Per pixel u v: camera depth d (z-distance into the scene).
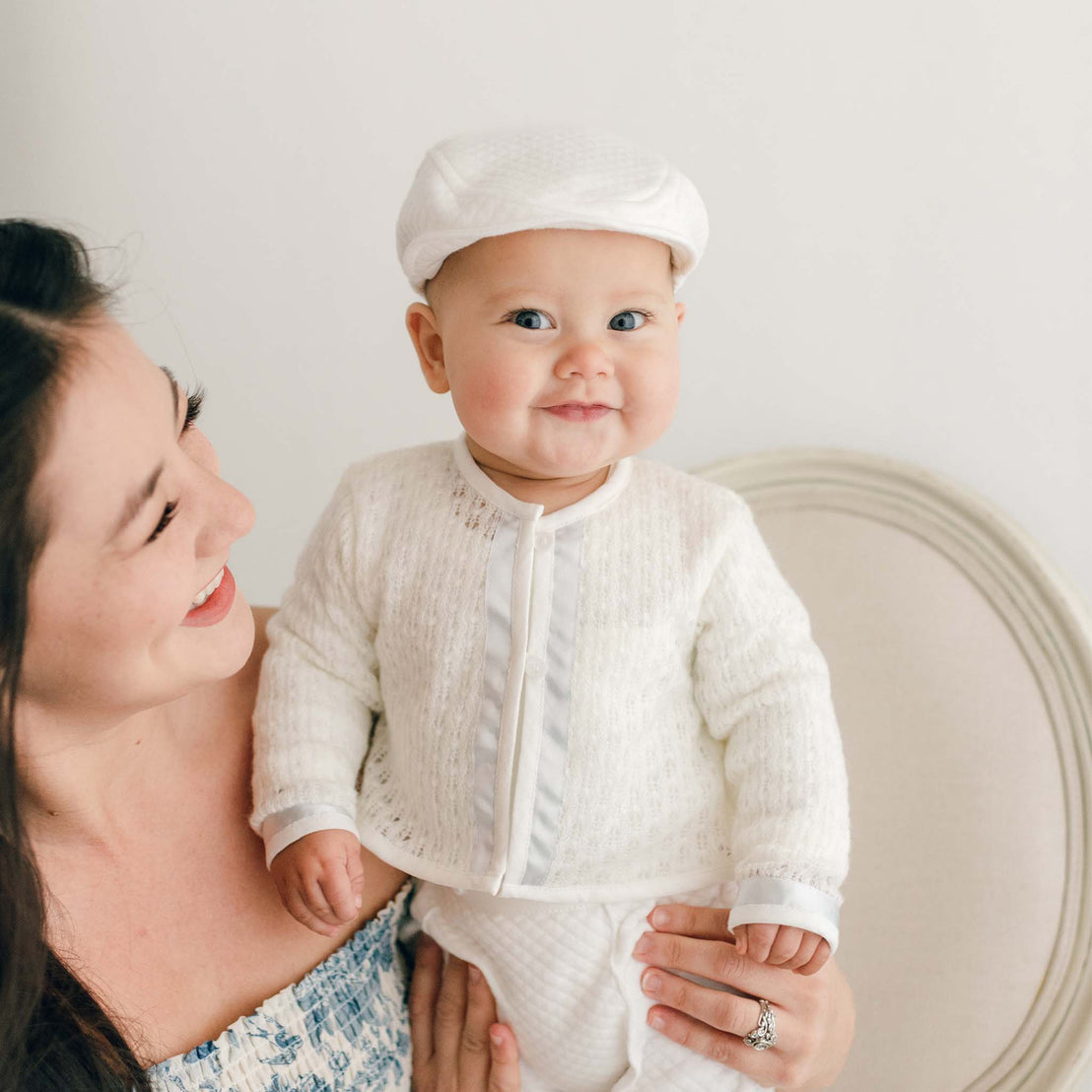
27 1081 0.85
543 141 0.95
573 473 0.96
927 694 1.46
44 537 0.77
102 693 0.85
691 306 1.73
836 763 1.00
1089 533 1.68
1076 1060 1.36
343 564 1.05
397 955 1.17
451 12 1.73
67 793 0.93
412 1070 1.09
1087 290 1.61
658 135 1.71
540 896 1.00
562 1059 1.03
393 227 1.83
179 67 1.83
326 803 1.01
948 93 1.60
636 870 1.01
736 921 0.95
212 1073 0.94
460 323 0.95
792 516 1.57
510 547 1.00
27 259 0.81
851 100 1.63
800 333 1.71
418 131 1.79
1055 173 1.59
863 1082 1.43
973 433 1.68
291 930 1.05
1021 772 1.42
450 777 1.00
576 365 0.90
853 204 1.66
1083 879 1.40
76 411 0.77
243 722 1.13
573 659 0.98
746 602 1.01
